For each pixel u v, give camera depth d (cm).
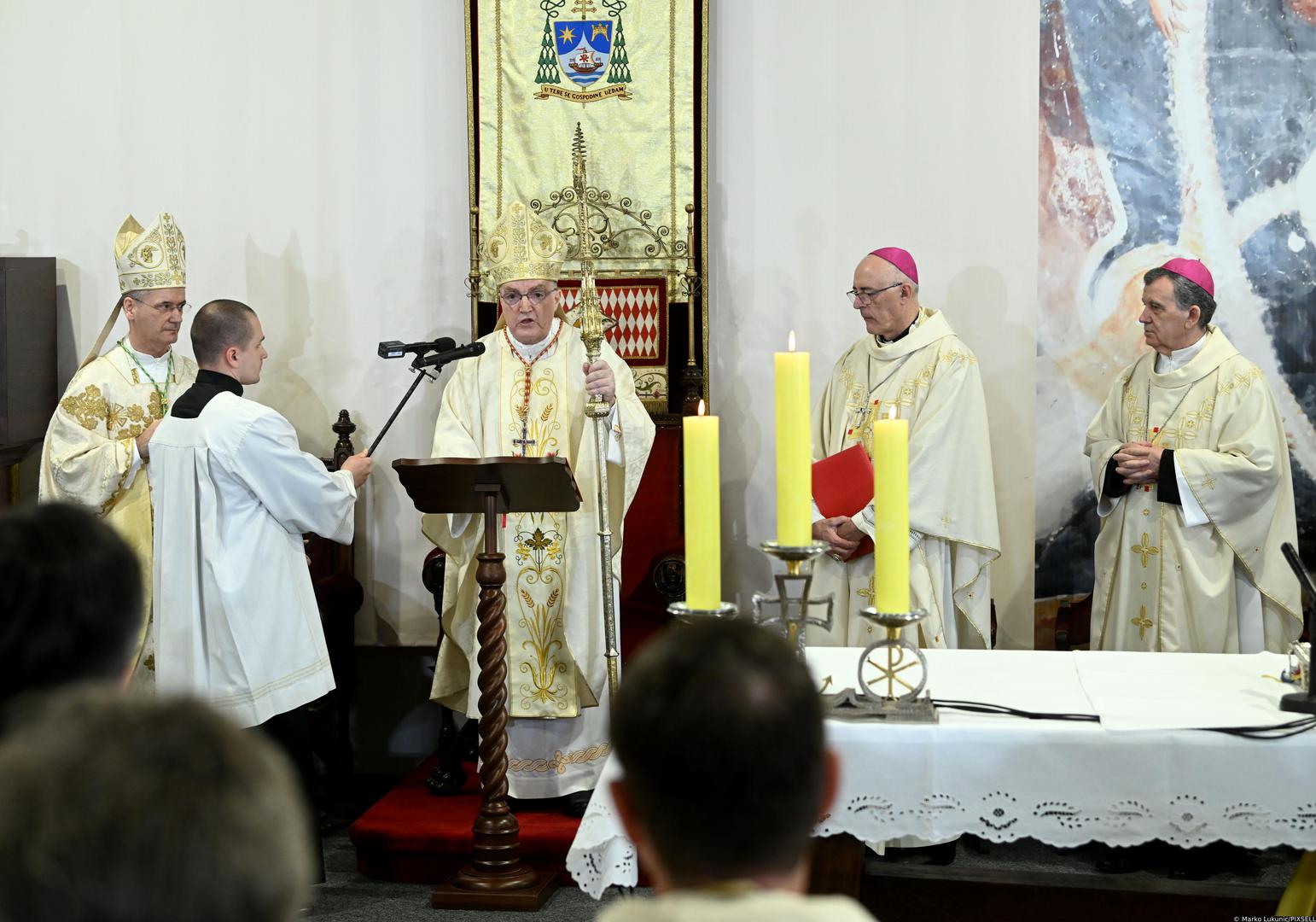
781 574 220
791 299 535
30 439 536
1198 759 247
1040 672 299
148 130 557
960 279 524
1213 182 505
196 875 74
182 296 495
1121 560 462
